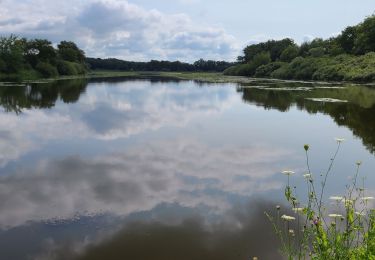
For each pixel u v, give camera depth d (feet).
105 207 24.49
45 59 230.48
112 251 19.12
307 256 16.74
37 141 43.93
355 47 196.54
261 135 46.80
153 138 45.16
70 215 23.34
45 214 23.44
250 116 63.46
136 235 20.74
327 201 24.17
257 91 113.80
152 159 35.88
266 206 24.36
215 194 26.78
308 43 255.29
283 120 58.75
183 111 70.13
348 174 30.45
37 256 18.70
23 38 222.69
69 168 33.12
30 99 90.48
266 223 21.77
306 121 57.26
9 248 19.45
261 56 264.72
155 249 19.30
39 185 28.76
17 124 55.42
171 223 22.16
